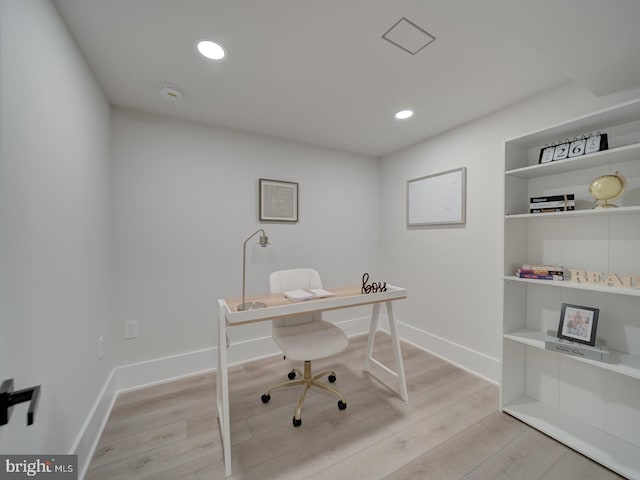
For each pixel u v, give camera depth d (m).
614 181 1.37
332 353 1.72
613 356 1.42
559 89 1.74
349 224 3.11
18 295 0.86
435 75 1.64
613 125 1.47
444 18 1.20
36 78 0.97
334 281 3.02
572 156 1.53
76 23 1.21
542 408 1.75
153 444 1.50
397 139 2.70
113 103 1.94
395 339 1.92
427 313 2.74
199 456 1.42
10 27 0.83
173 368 2.19
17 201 0.86
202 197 2.29
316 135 2.59
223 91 1.81
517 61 1.51
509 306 1.79
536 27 1.07
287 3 1.12
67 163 1.22
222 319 1.46
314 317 2.18
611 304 1.51
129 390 2.03
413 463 1.37
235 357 2.45
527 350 1.88
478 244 2.26
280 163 2.66
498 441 1.51
